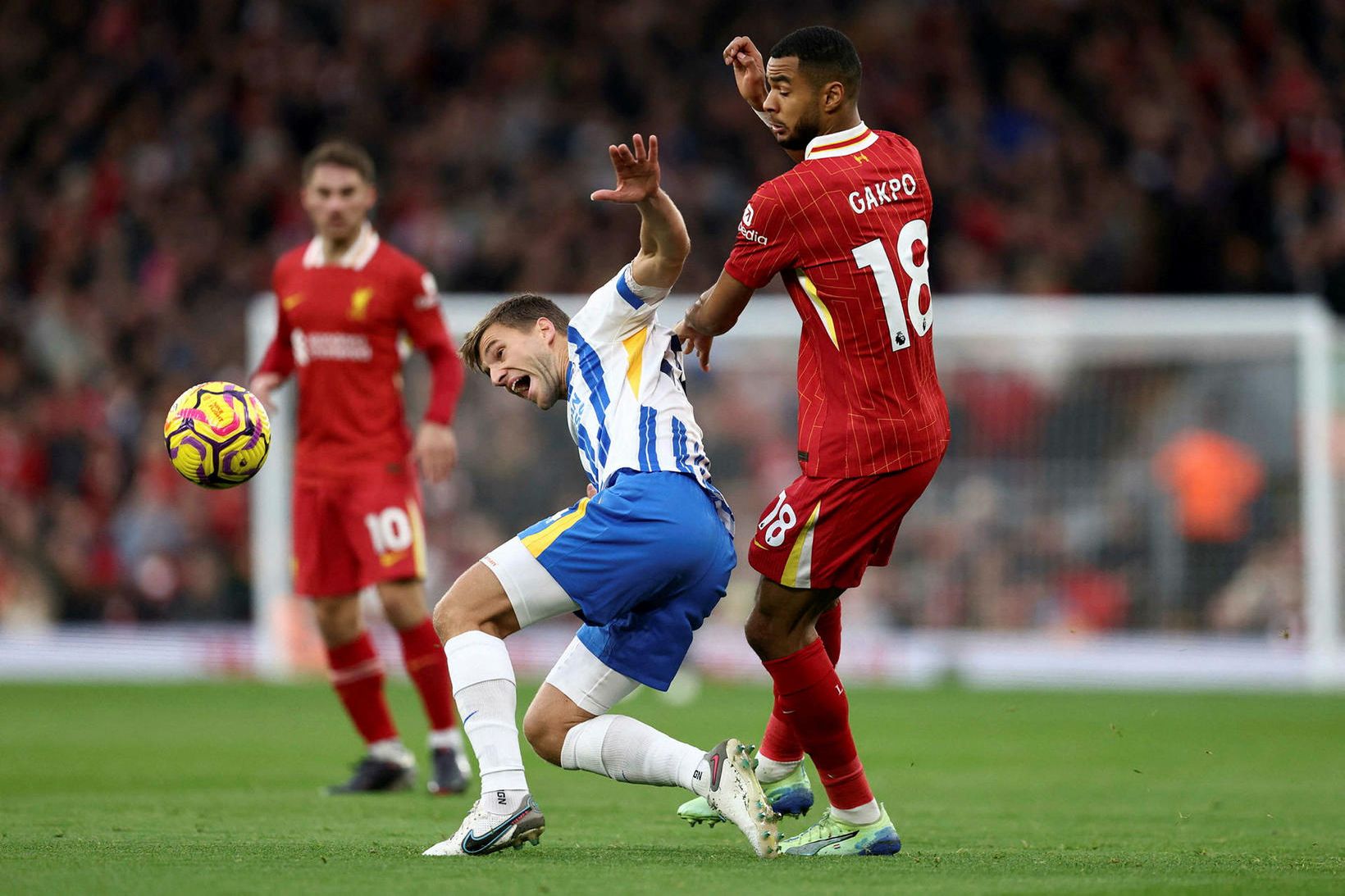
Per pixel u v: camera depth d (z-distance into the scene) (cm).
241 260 6469
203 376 5975
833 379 1568
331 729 3422
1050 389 4997
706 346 1667
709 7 6881
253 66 7012
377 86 6944
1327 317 5894
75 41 7225
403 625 2347
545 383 1631
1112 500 4966
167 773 2594
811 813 2091
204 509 5306
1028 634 4953
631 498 1533
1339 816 2053
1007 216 6216
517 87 6825
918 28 6769
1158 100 6569
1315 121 6494
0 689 4597
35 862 1455
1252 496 4891
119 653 5206
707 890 1277
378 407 2398
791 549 1556
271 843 1645
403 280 2391
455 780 2295
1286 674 4791
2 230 6706
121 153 6819
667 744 1539
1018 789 2420
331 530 2378
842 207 1548
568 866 1431
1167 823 1972
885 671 4953
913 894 1273
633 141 1489
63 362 6141
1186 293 6191
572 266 6219
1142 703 4181
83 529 5397
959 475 5028
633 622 1578
